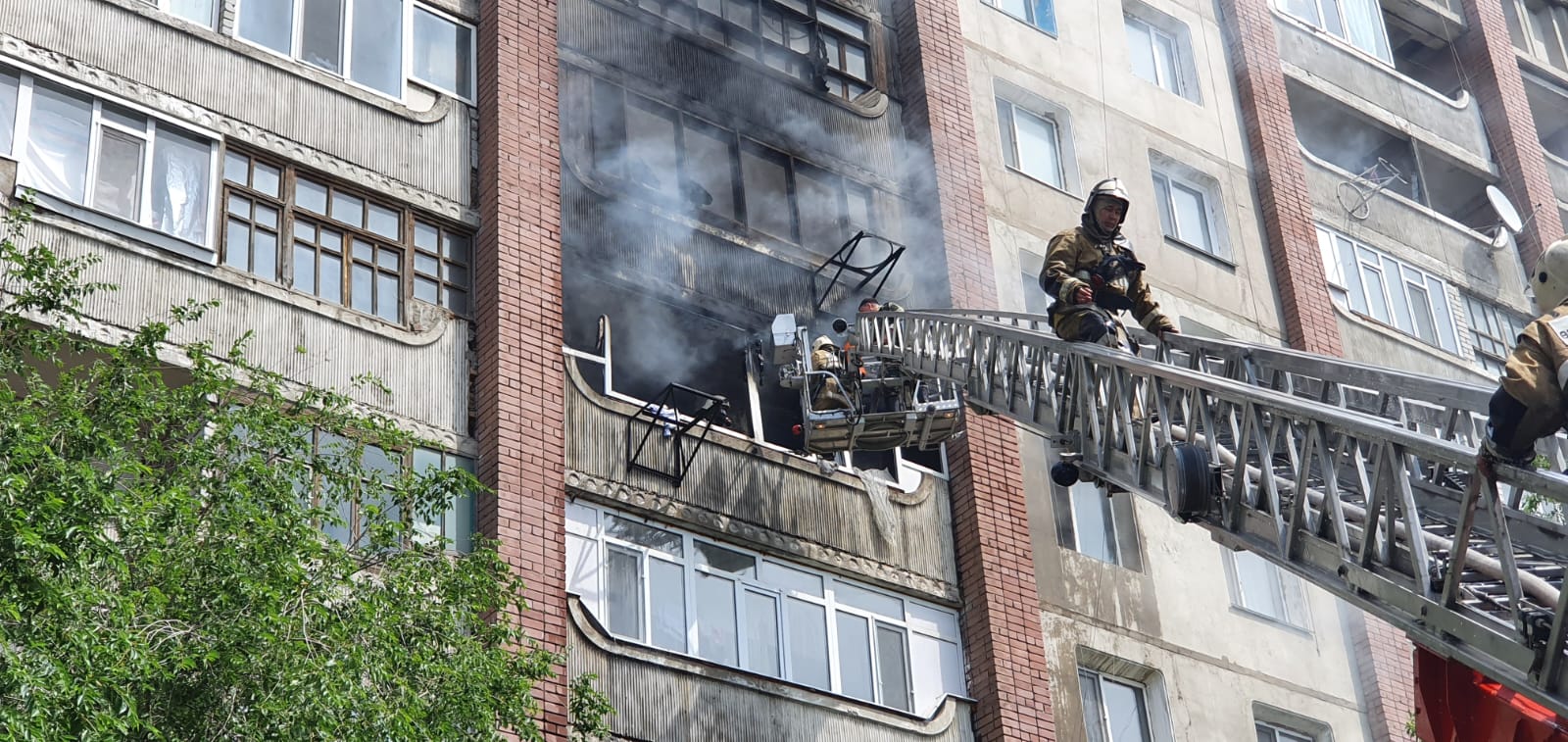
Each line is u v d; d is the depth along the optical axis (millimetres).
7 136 23766
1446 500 17938
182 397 18625
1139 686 31906
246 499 17641
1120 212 21484
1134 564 33000
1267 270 39656
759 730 26078
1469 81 48469
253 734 16203
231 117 26000
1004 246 34906
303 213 26219
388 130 27797
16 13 24578
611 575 26625
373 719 16906
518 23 29984
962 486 30984
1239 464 17844
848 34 35656
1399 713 34219
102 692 15352
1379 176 46156
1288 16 44375
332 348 25281
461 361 26703
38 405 18109
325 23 27984
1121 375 20500
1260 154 40969
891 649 28984
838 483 29641
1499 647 14078
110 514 16172
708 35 33281
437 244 27625
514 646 24203
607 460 27250
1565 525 15391
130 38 25516
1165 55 41875
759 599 27938
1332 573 16328
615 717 24844
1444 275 43281
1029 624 30078
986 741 28703
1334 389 19516
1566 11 51906
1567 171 48469
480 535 20859
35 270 19188
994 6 38438
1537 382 13062
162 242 24312
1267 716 33188
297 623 17266
